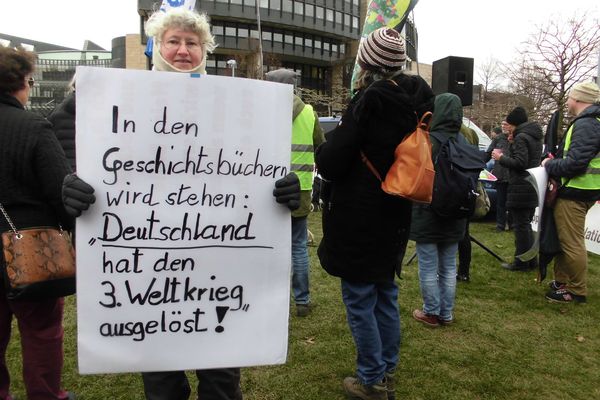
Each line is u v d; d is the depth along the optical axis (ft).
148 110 5.10
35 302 6.37
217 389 5.79
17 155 6.09
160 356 5.37
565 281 13.28
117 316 5.25
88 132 5.02
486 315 12.01
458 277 14.89
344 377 8.81
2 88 6.29
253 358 5.60
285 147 5.49
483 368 9.29
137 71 5.04
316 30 153.38
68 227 6.87
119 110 5.05
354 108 7.04
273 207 5.53
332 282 14.43
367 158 7.12
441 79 20.07
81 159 5.02
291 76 11.27
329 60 160.97
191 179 5.27
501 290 14.03
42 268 5.96
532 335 10.85
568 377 9.03
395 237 7.41
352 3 161.79
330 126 30.27
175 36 5.99
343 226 7.34
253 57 100.07
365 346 7.57
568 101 13.17
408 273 15.47
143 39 130.21
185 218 5.31
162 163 5.19
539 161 15.94
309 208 11.39
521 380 8.87
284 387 8.46
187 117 5.18
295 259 11.49
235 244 5.46
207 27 6.18
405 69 7.68
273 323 5.63
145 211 5.21
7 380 7.23
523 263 16.03
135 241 5.22
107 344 5.25
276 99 5.41
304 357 9.54
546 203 13.05
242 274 5.51
